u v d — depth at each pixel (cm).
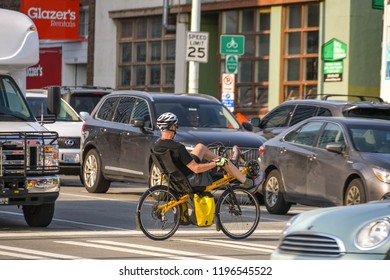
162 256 2569
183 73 7519
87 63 8562
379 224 1844
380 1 6203
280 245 1967
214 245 2834
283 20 6744
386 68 5894
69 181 5269
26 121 3195
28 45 3250
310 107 4503
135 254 2589
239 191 3003
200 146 2978
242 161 3058
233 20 7131
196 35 5553
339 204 3478
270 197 3847
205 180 2942
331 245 1873
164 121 2920
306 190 3644
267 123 4716
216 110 4266
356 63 6338
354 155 3450
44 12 8406
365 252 1827
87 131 4519
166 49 7719
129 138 4222
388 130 3578
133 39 8050
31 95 5122
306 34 6600
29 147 3036
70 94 5566
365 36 6359
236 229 3002
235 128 4228
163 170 2925
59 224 3247
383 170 3334
